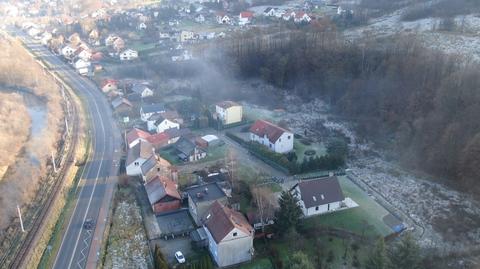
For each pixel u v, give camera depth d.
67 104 121.62
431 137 84.75
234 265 57.53
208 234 59.59
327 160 82.88
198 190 68.88
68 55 174.38
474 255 60.09
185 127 104.06
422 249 60.94
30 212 68.88
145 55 161.62
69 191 75.56
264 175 79.62
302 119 109.00
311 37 133.88
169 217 67.50
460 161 76.31
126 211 69.44
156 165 75.12
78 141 95.88
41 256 58.88
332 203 69.12
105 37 193.25
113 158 88.06
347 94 109.38
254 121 107.88
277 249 60.03
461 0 156.88
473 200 71.75
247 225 59.34
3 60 141.12
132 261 58.47
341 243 62.09
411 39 119.19
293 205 61.44
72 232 64.00
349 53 120.19
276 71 126.94
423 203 72.62
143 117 107.19
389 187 77.88
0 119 102.38
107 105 121.06
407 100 97.19
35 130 102.75
